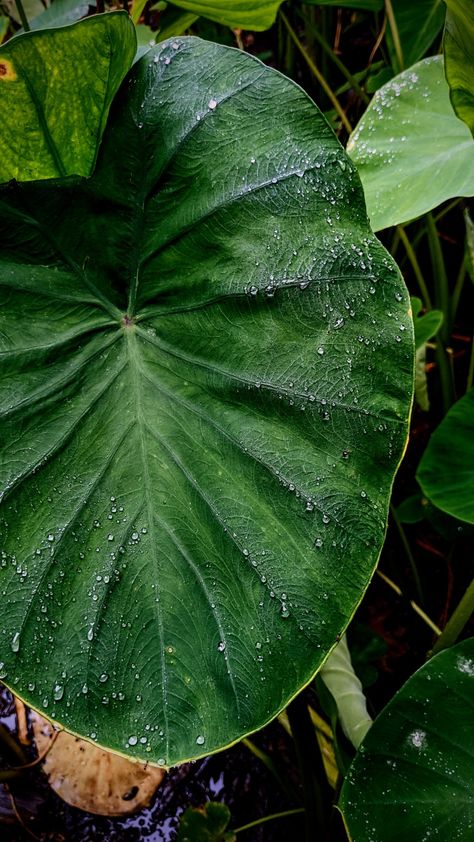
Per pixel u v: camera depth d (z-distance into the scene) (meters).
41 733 1.33
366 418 0.96
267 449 0.98
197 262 0.99
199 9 1.18
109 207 0.98
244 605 0.96
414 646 1.41
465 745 1.04
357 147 1.19
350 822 1.04
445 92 1.19
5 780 1.30
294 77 1.65
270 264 0.97
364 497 0.96
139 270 0.99
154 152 0.98
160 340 1.00
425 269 1.73
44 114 0.95
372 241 0.96
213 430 0.98
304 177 0.97
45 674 0.95
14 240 0.98
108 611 0.96
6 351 0.98
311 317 0.97
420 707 1.05
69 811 1.31
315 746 1.21
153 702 0.95
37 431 0.98
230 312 0.98
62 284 0.99
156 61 0.98
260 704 0.95
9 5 1.64
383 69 1.44
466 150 1.13
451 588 1.43
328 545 0.96
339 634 0.95
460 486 1.14
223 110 0.97
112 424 0.99
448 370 1.48
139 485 0.98
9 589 0.96
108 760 1.30
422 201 1.12
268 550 0.97
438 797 1.04
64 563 0.97
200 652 0.96
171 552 0.97
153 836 1.29
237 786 1.32
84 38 0.92
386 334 0.96
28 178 0.98
